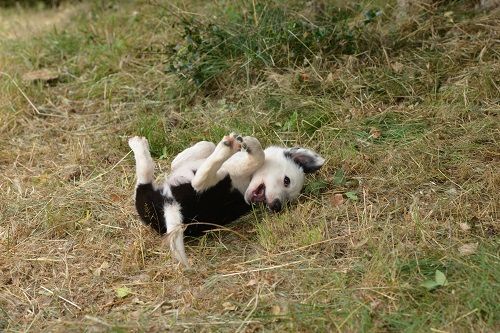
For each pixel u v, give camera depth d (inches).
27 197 287.9
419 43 363.3
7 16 530.0
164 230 253.3
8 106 355.6
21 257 251.1
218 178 253.4
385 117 317.4
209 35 370.0
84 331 212.1
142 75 379.6
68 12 508.4
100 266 245.6
